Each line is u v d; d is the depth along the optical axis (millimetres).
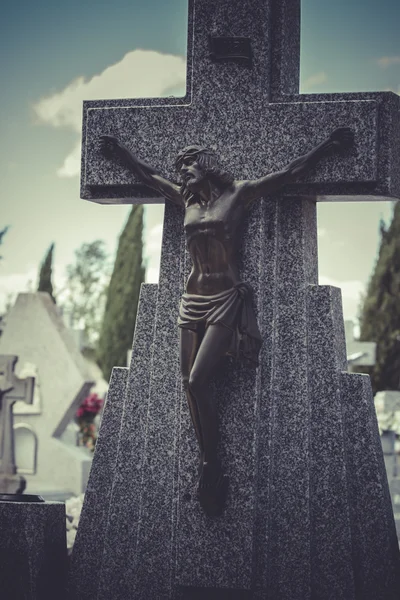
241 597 6867
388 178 6879
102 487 7375
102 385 26984
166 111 7250
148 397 7270
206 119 7164
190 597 6945
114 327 30219
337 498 6910
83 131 7430
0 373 12883
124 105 7383
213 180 6949
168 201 7285
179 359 7094
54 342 15125
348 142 6863
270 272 7016
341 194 6984
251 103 7086
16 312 15305
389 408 15320
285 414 6969
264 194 6949
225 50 7121
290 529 6875
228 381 6934
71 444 15773
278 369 7004
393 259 26000
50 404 15023
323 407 6988
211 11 7219
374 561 6895
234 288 6879
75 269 42219
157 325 7207
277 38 7176
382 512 6914
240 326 6828
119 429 7402
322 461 6957
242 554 6812
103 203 7637
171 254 7246
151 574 7031
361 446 6984
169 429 7129
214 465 6855
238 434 6887
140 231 30594
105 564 7176
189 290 6965
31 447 15055
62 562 7312
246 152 7066
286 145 7000
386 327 26109
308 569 6820
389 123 6902
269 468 6883
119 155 7312
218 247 6855
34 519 7086
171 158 7230
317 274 7410
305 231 7129
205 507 6871
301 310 7020
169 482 7086
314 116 6965
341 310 7328
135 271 30438
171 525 7039
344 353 7305
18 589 7012
